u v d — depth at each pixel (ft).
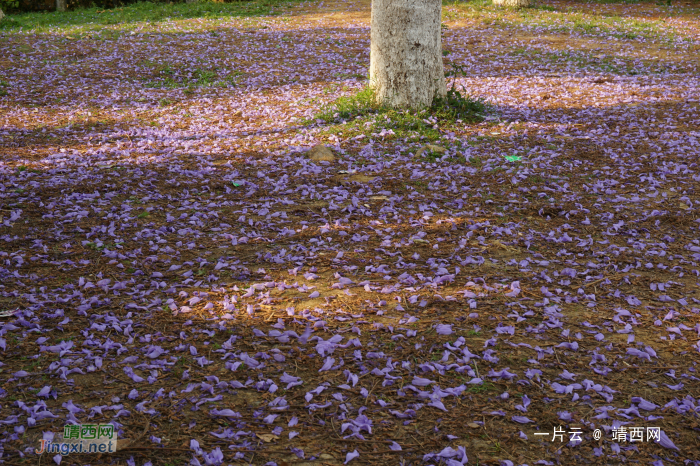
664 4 75.92
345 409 9.93
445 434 9.43
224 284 14.24
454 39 55.93
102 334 12.08
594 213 18.85
